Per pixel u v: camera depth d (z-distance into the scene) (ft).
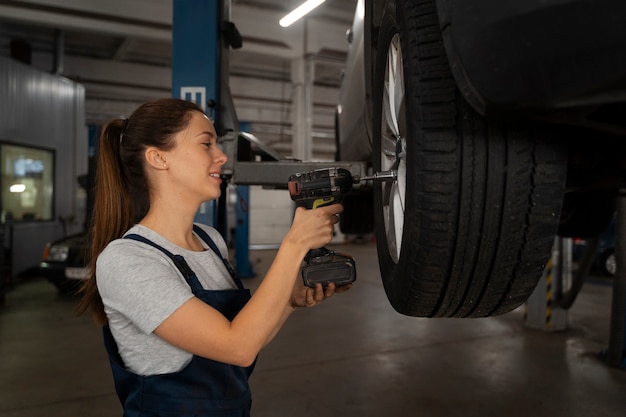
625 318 11.28
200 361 2.86
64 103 29.35
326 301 19.51
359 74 7.55
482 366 11.41
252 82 39.93
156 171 3.12
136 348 2.85
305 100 28.27
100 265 2.84
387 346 13.05
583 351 12.62
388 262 4.28
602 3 2.16
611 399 9.51
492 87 2.49
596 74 2.24
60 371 11.25
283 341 13.58
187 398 2.81
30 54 30.71
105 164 3.27
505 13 2.38
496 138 3.10
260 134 54.70
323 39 28.55
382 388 10.04
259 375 10.77
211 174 3.22
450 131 3.10
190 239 3.36
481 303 3.66
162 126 3.06
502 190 3.14
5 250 21.58
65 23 23.61
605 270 24.80
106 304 2.83
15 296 20.12
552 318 14.66
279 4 26.63
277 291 2.71
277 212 51.90
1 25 29.07
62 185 28.99
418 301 3.60
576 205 6.50
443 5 2.72
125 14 23.88
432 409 9.04
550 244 3.31
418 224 3.22
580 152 4.09
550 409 9.07
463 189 3.11
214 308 2.86
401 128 4.16
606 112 3.46
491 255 3.30
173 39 8.75
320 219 2.97
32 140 25.93
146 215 3.26
